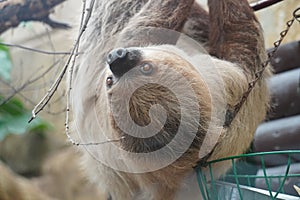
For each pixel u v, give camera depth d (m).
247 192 4.20
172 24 4.84
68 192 13.35
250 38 5.00
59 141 14.30
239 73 4.60
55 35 9.34
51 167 13.75
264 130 6.63
